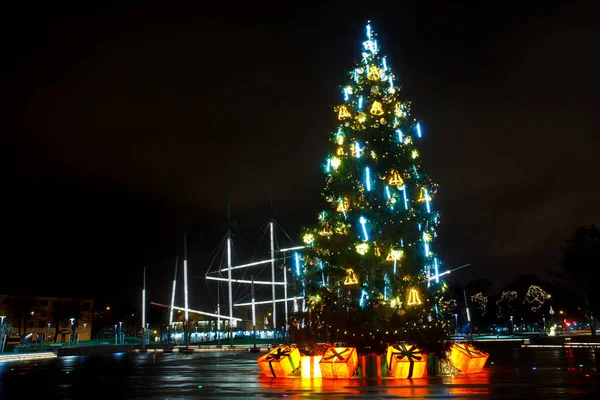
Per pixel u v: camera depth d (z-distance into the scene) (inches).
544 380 802.8
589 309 2901.1
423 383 780.6
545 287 4466.0
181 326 4092.0
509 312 4670.3
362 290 922.1
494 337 3565.5
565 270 2923.2
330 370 868.6
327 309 945.5
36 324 4685.0
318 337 946.1
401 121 999.6
